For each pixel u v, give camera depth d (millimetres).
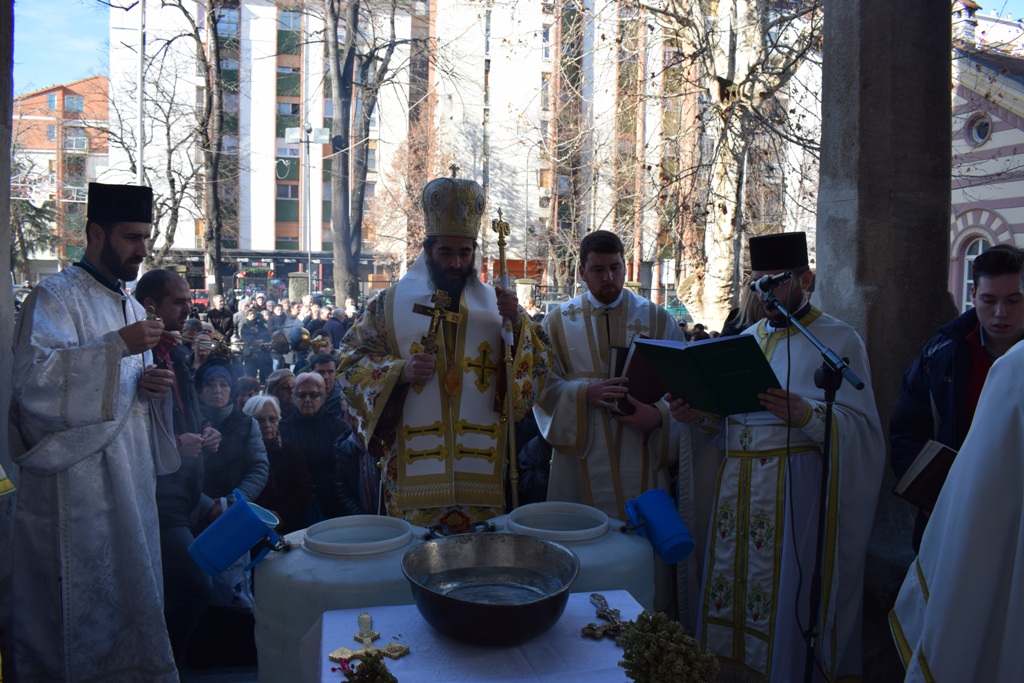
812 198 11094
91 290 3109
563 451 3596
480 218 2953
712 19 11688
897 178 3619
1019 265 2648
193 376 4441
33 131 33656
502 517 2631
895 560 3473
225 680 3695
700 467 3645
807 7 9367
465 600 1700
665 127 12891
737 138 10398
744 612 3248
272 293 35125
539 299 18156
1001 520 1832
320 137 25047
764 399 2969
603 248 3670
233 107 35938
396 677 1628
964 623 1851
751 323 3678
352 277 25297
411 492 2793
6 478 2193
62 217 31812
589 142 13016
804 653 3107
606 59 11656
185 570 3707
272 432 4504
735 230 10305
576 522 2617
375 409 2783
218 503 4070
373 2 26156
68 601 2889
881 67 3629
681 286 13352
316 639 1910
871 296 3652
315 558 2209
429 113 28031
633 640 1605
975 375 2900
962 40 10484
